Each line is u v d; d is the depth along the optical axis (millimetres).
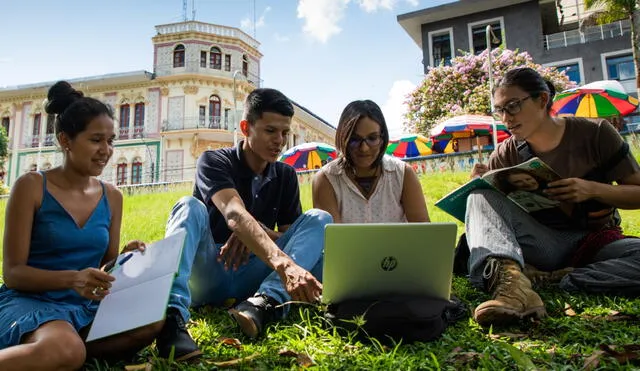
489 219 2348
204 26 26578
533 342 1813
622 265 2330
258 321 1967
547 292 2529
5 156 26719
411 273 1935
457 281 3008
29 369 1371
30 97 27516
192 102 25797
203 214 2211
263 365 1605
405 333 1871
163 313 1576
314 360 1657
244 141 2625
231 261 2328
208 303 2559
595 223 2602
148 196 11281
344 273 1906
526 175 2270
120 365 1720
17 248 1755
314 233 2268
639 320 2008
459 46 22359
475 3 21703
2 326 1583
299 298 1843
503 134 15180
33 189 1833
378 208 2783
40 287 1665
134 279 1798
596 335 1802
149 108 26172
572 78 20703
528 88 2643
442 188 9789
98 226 1990
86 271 1667
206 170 2482
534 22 21297
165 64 26266
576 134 2664
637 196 2355
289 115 2482
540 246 2564
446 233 1858
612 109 13086
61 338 1459
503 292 2070
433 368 1533
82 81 26453
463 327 2092
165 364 1614
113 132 1971
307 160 16781
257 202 2639
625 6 14055
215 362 1665
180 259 1816
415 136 16266
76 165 1924
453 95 19188
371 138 2607
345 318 1937
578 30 21156
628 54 20016
